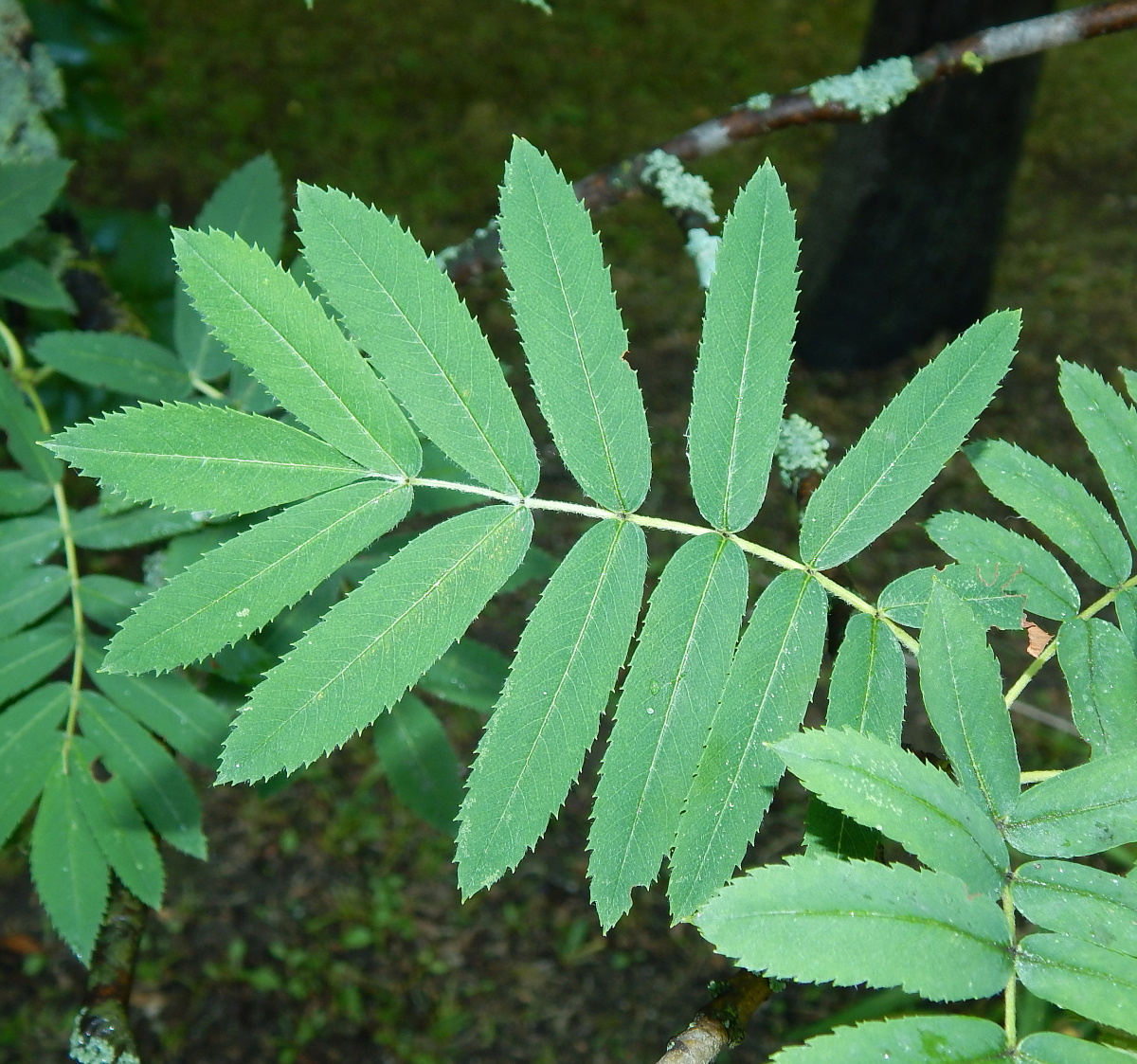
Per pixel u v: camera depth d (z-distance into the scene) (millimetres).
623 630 198
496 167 1415
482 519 196
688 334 1145
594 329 201
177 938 755
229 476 187
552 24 1752
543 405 200
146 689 285
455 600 191
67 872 269
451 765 320
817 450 286
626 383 202
